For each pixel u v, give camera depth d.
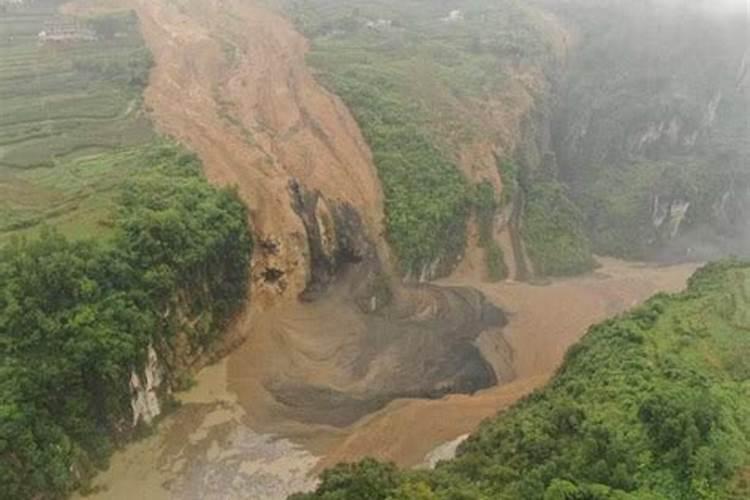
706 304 65.25
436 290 89.44
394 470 50.59
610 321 65.75
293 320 77.56
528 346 81.94
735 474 45.19
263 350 73.31
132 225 66.00
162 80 103.19
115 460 59.31
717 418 48.22
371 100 106.88
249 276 76.25
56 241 61.25
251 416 65.69
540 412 54.66
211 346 70.88
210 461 60.75
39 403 54.88
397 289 86.62
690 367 55.72
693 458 45.28
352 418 66.56
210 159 84.69
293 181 85.81
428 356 76.44
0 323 56.03
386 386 71.19
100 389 58.56
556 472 45.72
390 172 95.88
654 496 43.38
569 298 93.94
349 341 76.62
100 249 62.41
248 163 86.19
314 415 66.50
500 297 91.25
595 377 56.78
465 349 78.69
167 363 65.69
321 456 61.66
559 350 81.75
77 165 79.94
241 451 61.94
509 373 76.88
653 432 48.03
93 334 57.91
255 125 95.56
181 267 67.00
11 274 58.28
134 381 60.81
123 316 60.44
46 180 76.56
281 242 79.81
